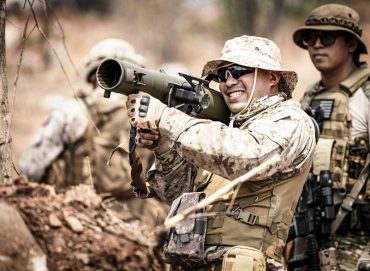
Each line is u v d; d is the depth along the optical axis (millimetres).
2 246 6039
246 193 7137
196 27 59188
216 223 7156
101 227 7566
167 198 7941
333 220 10031
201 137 6746
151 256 7633
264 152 6793
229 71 7387
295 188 7234
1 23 7793
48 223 6977
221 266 7117
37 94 33219
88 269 6965
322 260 9938
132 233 7812
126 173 10891
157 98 6898
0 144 7652
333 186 10156
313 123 7395
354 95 10438
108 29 56719
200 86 7113
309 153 7199
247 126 7242
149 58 53625
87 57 11375
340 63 10688
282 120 7066
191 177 7777
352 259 9945
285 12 34688
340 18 10609
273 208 7098
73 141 11000
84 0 59719
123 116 11055
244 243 7062
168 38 55844
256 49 7438
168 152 7543
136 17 56094
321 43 10742
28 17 8422
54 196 7352
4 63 7801
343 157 10203
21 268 6121
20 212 6844
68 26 55406
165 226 6344
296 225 10250
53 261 6703
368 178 10055
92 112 10992
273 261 7137
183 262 7215
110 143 10969
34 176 11203
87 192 7879
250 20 29984
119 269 7230
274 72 7531
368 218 9945
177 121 6785
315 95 10891
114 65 6660
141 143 7012
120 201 10875
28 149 11227
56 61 38781
